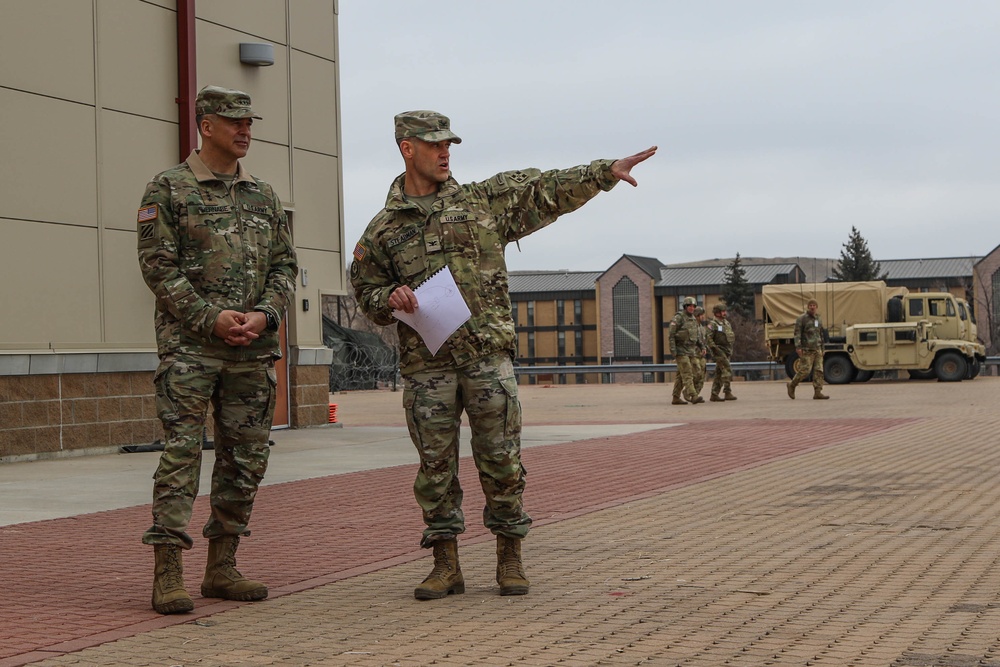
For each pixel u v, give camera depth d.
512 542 6.40
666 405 27.20
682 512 9.38
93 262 15.38
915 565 6.88
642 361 106.25
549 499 10.32
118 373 15.55
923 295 38.12
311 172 19.03
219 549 6.41
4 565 7.54
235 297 6.27
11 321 14.29
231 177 6.41
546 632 5.47
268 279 6.50
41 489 11.56
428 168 6.31
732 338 28.11
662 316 106.06
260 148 17.97
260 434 6.38
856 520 8.70
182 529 6.11
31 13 14.67
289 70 18.62
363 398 36.72
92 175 15.41
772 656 4.93
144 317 16.11
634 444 15.65
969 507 9.18
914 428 17.39
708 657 4.94
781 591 6.25
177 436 6.11
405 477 12.23
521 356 110.94
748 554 7.41
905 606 5.81
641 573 6.87
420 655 5.09
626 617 5.73
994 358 41.75
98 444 15.24
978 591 6.11
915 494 10.02
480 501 10.35
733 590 6.31
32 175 14.62
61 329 14.91
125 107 15.91
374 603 6.22
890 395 28.70
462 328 6.21
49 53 14.89
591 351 108.94
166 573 6.09
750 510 9.39
